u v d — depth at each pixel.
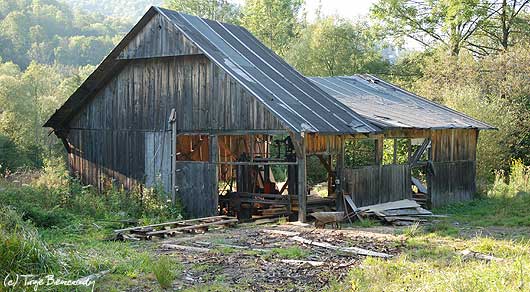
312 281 11.51
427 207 23.61
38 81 46.28
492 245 14.60
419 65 43.75
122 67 22.84
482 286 9.72
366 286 10.74
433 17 41.41
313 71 45.41
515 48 36.28
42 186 20.42
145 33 21.30
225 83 19.98
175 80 21.33
